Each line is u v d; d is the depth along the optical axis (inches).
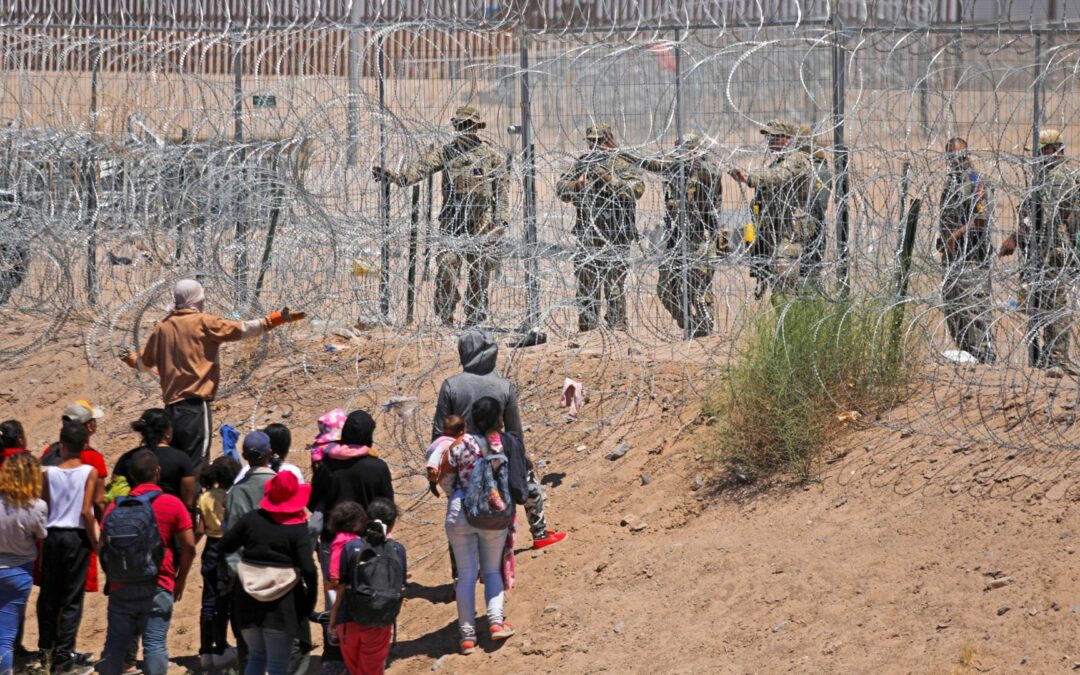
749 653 725.9
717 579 810.2
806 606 749.3
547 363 1192.2
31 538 820.6
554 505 1005.2
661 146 1221.1
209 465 851.4
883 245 1024.9
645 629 783.1
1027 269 946.1
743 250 1115.9
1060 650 638.5
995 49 1148.5
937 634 683.4
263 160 1246.3
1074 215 967.6
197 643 919.0
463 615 806.5
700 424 1043.9
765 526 868.6
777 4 1239.5
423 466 1102.4
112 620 774.5
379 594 719.1
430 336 1255.5
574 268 1198.3
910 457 875.4
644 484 994.1
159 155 1258.0
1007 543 741.3
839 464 908.6
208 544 842.2
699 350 1169.4
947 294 989.2
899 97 1146.7
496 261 1243.8
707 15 1269.7
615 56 1242.6
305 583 765.3
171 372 951.0
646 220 1231.5
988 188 1002.1
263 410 1235.2
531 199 1230.3
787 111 1224.8
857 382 967.6
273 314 977.5
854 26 1245.1
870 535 806.5
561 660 774.5
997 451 842.8
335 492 806.5
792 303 986.7
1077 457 803.4
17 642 871.1
